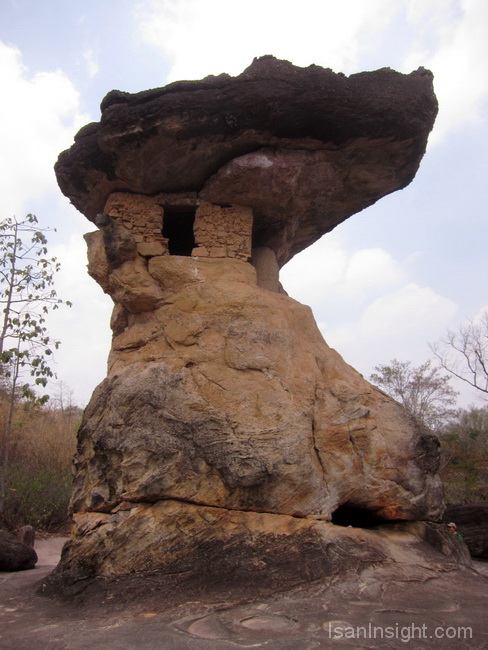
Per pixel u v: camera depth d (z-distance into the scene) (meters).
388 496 6.46
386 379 26.38
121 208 7.20
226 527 5.58
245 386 6.26
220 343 6.48
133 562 5.48
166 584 5.16
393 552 5.81
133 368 6.55
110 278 6.98
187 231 8.32
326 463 6.22
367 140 6.70
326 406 6.54
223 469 5.79
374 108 6.42
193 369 6.37
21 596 5.64
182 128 6.36
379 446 6.58
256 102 6.23
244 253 7.17
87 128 7.04
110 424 6.26
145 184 7.12
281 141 6.65
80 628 4.32
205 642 3.80
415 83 6.65
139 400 6.21
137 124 6.39
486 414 27.66
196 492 5.77
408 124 6.60
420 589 4.93
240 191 7.10
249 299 6.71
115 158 6.78
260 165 6.68
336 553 5.42
